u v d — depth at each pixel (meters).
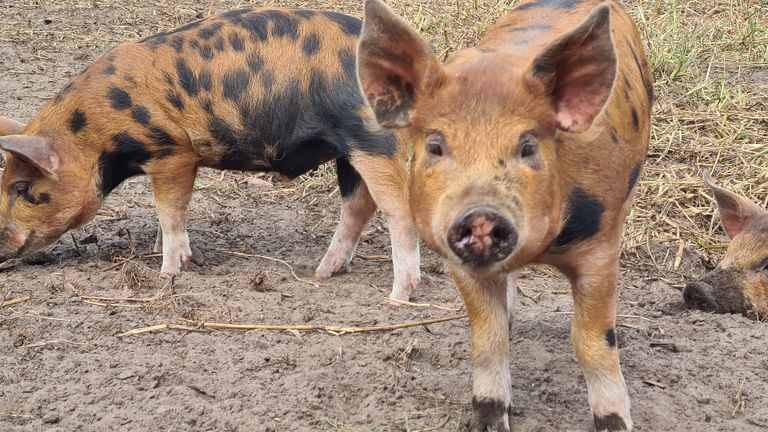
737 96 3.18
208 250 2.55
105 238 2.61
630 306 2.28
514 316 2.15
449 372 2.02
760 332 2.15
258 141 2.33
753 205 2.32
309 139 2.30
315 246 2.58
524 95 1.63
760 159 2.87
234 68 2.31
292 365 2.06
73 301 2.26
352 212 2.40
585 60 1.63
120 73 2.34
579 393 1.96
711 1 4.04
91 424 1.92
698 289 2.24
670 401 1.95
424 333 2.14
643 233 2.58
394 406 1.94
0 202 2.40
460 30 3.77
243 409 1.94
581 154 1.70
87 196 2.39
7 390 2.00
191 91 2.32
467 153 1.61
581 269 1.76
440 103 1.65
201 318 2.19
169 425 1.90
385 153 2.24
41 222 2.39
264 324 2.18
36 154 2.32
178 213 2.39
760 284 2.23
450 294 2.32
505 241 1.53
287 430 1.90
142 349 2.10
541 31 1.88
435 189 1.62
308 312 2.22
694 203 2.71
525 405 1.93
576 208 1.71
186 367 2.05
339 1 4.29
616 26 1.98
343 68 2.27
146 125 2.33
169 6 4.32
